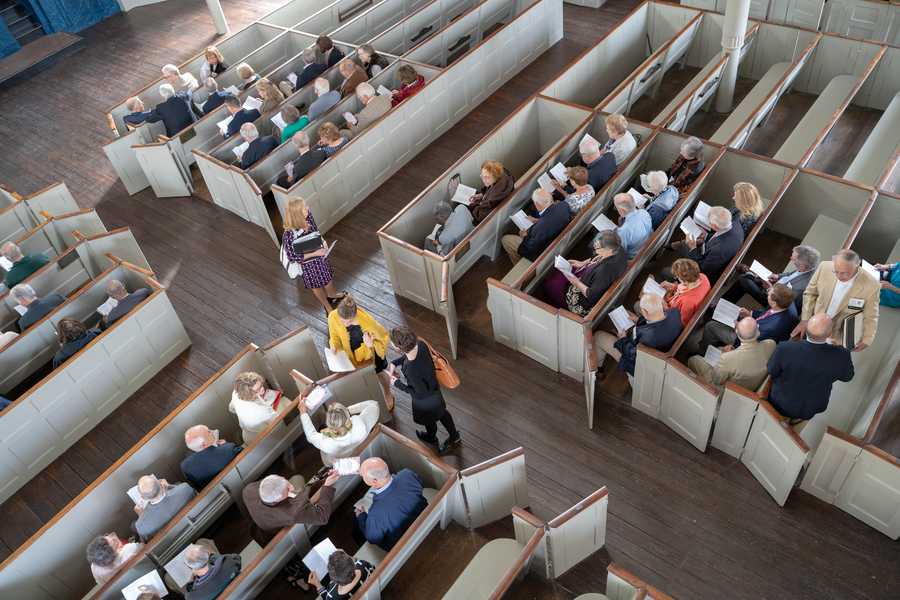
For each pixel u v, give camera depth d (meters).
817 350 5.29
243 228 9.74
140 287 8.14
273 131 10.33
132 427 7.51
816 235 7.64
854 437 5.25
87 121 12.75
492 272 8.22
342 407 5.69
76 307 7.90
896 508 5.36
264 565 5.45
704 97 9.78
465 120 10.91
